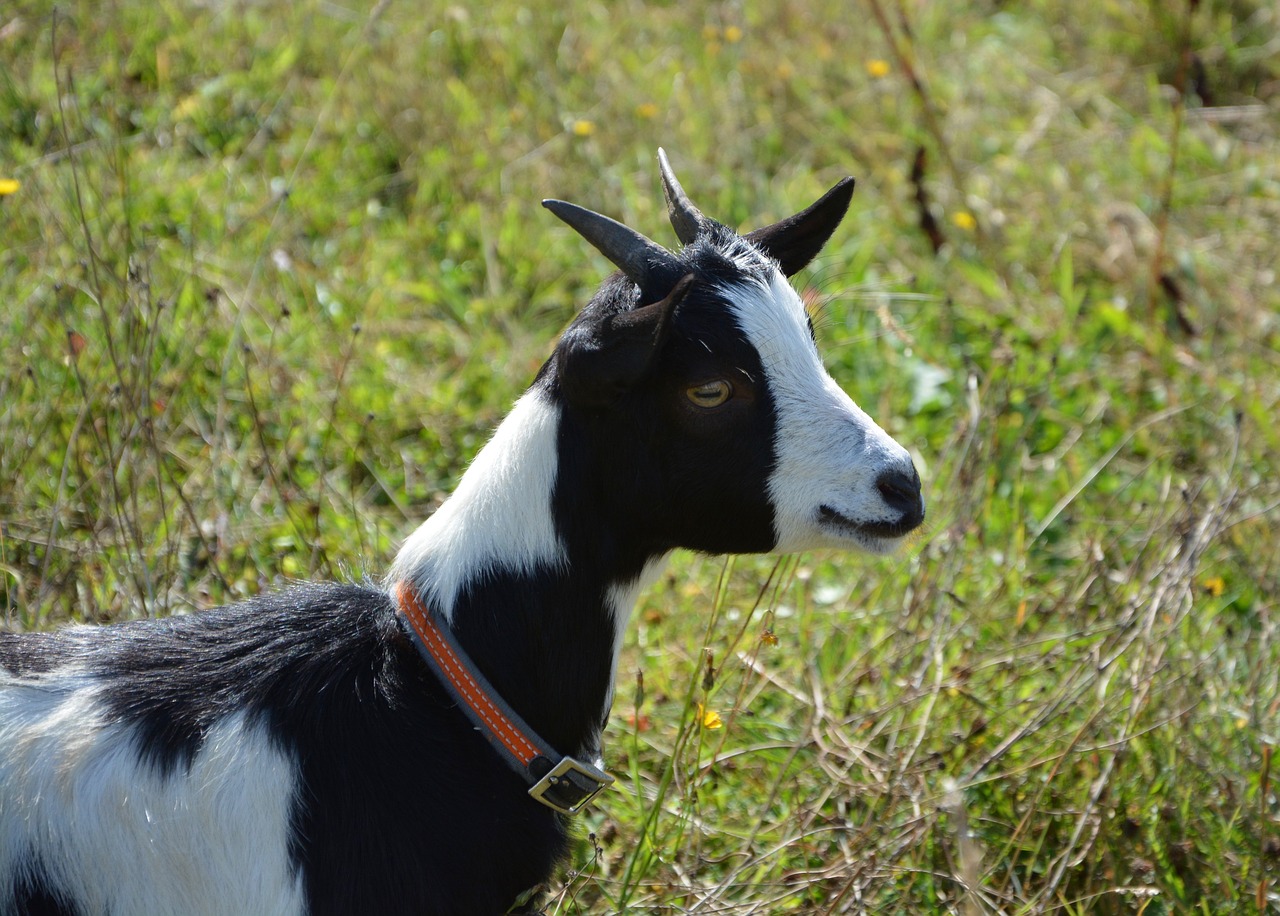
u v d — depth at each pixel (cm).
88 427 446
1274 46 739
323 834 263
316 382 505
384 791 267
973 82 715
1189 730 377
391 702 275
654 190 620
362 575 327
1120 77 734
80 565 412
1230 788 371
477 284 584
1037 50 761
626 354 260
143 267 484
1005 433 505
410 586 286
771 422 284
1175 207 647
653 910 348
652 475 285
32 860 259
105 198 537
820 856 362
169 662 278
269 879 260
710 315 279
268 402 484
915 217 630
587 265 589
